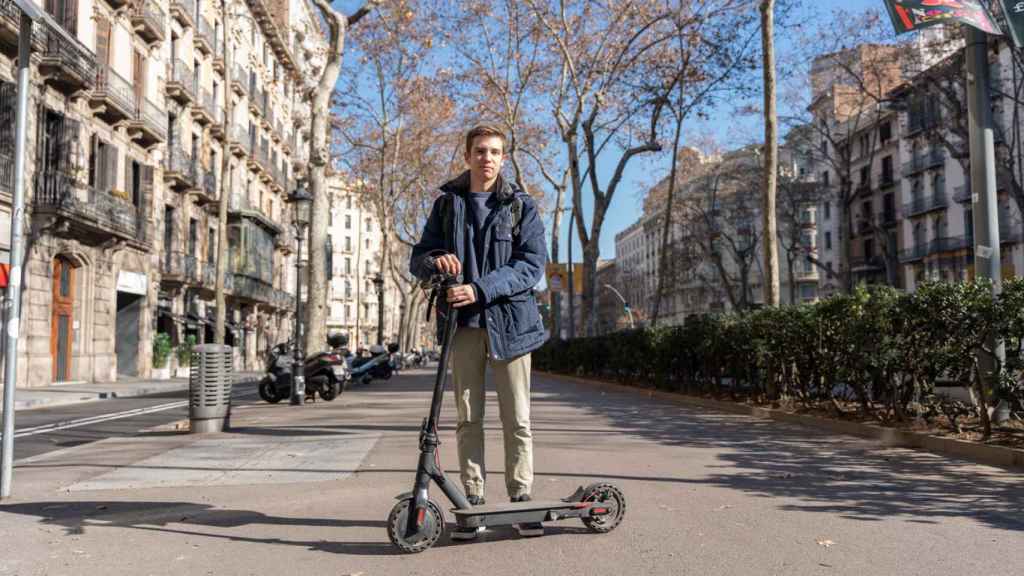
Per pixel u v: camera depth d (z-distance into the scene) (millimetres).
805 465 6086
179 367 31562
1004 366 6633
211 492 4996
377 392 18703
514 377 3756
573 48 25547
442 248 3824
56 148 22078
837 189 59469
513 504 3617
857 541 3629
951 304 7023
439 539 3695
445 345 3479
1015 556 3352
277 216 46906
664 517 4145
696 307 85188
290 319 51562
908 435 7434
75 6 22312
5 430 4934
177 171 30500
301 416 11359
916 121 48875
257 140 42062
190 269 32281
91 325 24375
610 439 7871
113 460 6594
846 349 8820
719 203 52062
